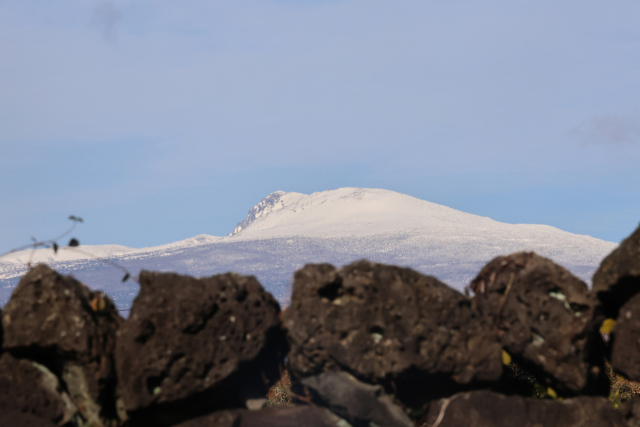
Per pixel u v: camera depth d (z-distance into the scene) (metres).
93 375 11.45
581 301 12.05
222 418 11.66
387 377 11.98
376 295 12.14
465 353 12.12
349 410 11.97
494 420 11.55
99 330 11.71
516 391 13.91
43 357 11.86
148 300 11.62
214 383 11.60
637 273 11.55
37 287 11.59
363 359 11.93
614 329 12.19
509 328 12.45
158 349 11.39
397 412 12.03
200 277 12.12
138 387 11.27
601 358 12.74
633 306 11.89
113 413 11.87
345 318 12.07
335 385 12.12
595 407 11.73
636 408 12.09
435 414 12.20
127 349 11.43
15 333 11.42
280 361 13.38
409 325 11.95
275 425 12.00
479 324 12.39
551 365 12.05
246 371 12.36
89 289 12.74
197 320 11.60
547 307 12.20
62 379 11.98
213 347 11.70
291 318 12.24
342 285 12.34
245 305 12.16
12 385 11.41
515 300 12.47
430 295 12.23
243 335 12.01
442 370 12.02
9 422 11.16
